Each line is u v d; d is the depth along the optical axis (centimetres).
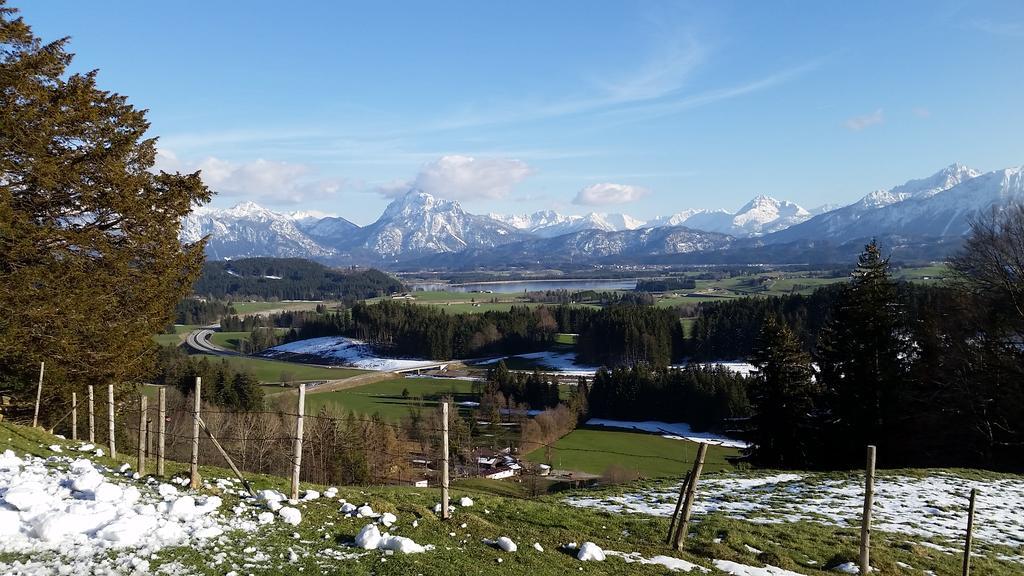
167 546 888
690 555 1227
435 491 1719
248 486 1294
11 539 847
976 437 3522
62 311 2445
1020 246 3428
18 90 2228
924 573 1270
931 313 3734
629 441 6925
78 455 1620
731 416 7231
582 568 1047
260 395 7412
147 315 2894
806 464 3725
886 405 3647
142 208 2723
